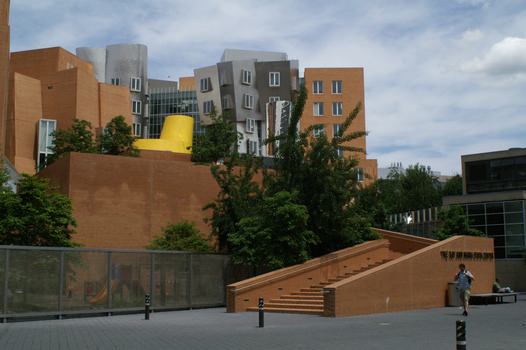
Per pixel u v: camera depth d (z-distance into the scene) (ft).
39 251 62.34
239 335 43.39
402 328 47.70
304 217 77.10
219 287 80.79
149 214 102.68
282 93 231.50
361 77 236.22
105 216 98.58
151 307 71.72
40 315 61.11
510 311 66.95
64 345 38.40
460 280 61.98
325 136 86.94
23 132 184.24
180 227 93.61
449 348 35.42
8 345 38.75
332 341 39.14
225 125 157.07
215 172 89.66
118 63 250.57
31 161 181.98
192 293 77.00
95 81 202.80
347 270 82.69
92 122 197.98
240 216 85.15
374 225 137.18
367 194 88.17
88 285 65.92
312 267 78.02
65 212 79.92
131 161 102.53
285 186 84.69
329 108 232.73
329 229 86.02
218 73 232.94
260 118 231.50
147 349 35.81
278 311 67.46
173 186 106.01
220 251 86.79
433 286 73.97
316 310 63.46
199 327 50.44
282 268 76.89
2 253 59.41
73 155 97.60
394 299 67.21
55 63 214.69
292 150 84.84
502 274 134.62
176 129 186.60
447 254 77.51
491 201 139.95
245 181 89.45
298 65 239.09
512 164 152.97
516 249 133.69
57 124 190.39
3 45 129.18
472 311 67.10
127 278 69.82
